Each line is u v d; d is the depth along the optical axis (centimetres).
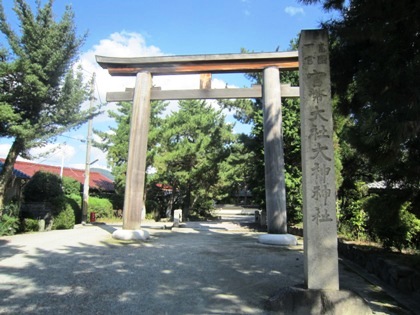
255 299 577
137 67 1397
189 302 556
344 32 564
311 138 566
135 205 1303
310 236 540
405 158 653
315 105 573
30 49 1412
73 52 1486
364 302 514
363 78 532
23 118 1454
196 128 2811
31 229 1578
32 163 3025
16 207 1529
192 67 1392
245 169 2505
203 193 3008
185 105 3112
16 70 1354
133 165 1318
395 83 498
